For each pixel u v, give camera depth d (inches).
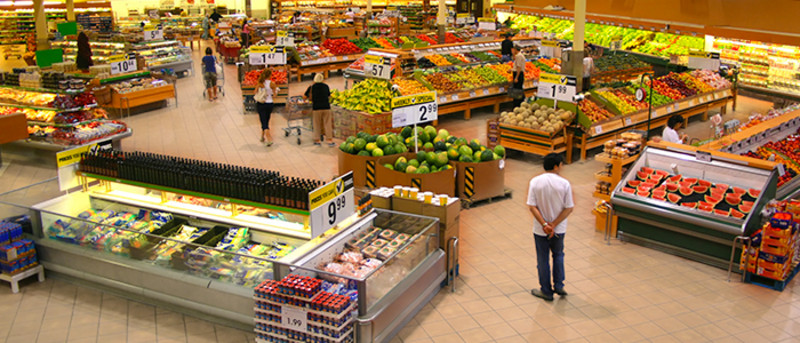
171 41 947.3
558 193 257.1
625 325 248.4
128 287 271.7
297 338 217.2
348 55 895.7
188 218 297.1
